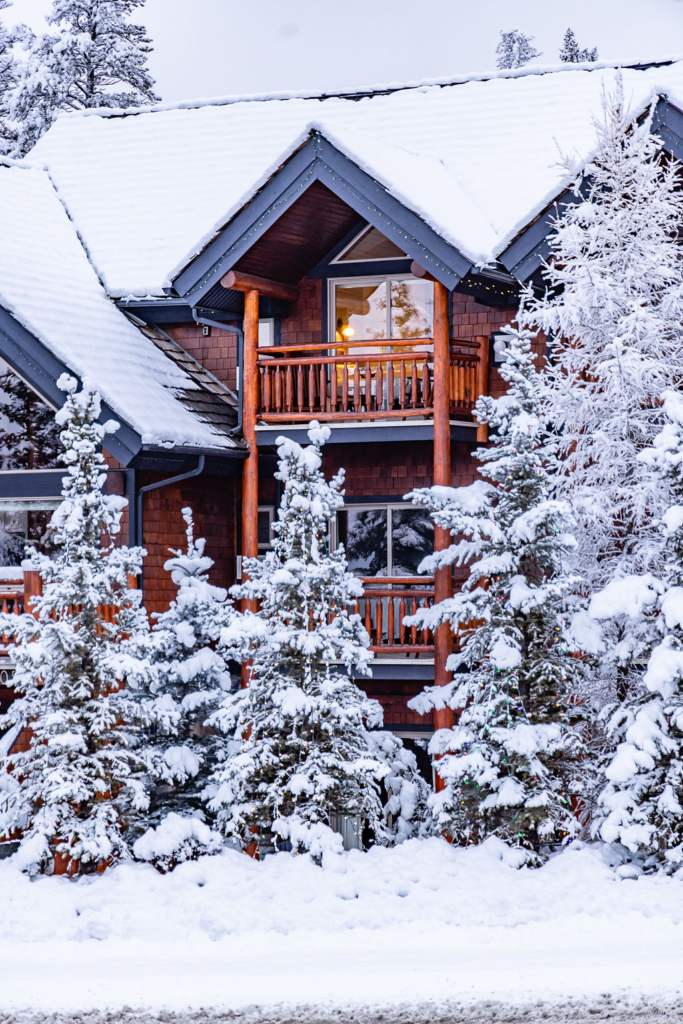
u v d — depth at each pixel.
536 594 16.45
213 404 23.08
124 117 28.20
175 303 23.53
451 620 17.86
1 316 21.14
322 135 20.61
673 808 15.23
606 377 18.27
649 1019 10.33
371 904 14.49
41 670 16.83
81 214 25.92
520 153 23.50
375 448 23.58
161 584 21.75
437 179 22.41
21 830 18.33
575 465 19.03
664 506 17.80
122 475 21.39
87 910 14.64
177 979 11.81
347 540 23.80
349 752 17.08
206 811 18.22
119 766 16.83
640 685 17.06
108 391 20.38
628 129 19.28
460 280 20.25
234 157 25.95
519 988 11.19
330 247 23.75
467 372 21.89
